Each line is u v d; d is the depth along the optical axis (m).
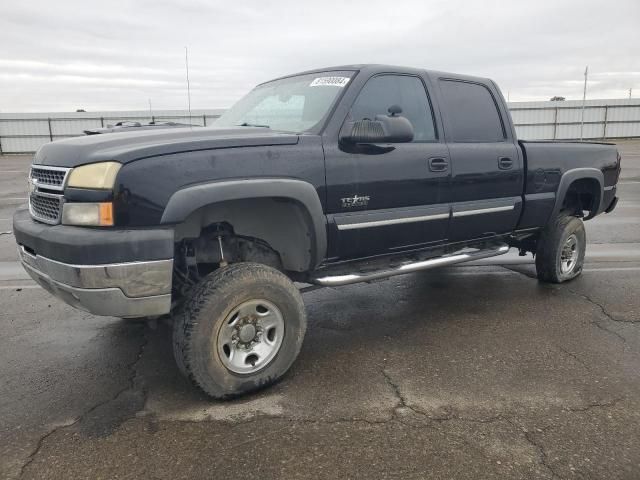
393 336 4.26
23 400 3.22
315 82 4.01
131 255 2.76
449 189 4.26
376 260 4.12
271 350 3.31
